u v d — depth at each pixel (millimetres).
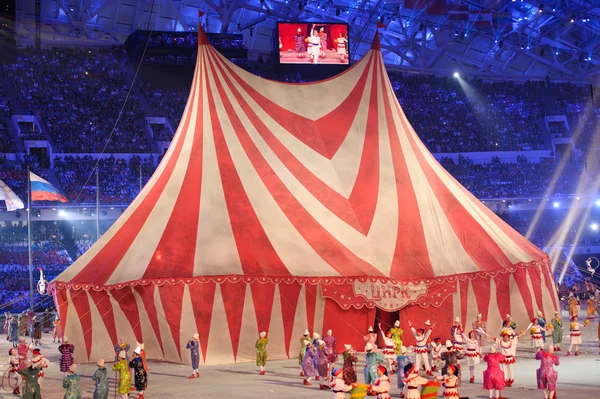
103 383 18828
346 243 28734
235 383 21594
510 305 29297
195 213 28797
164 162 32719
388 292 27344
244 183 30062
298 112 33844
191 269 26453
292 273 26672
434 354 20578
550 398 16781
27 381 19078
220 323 25984
